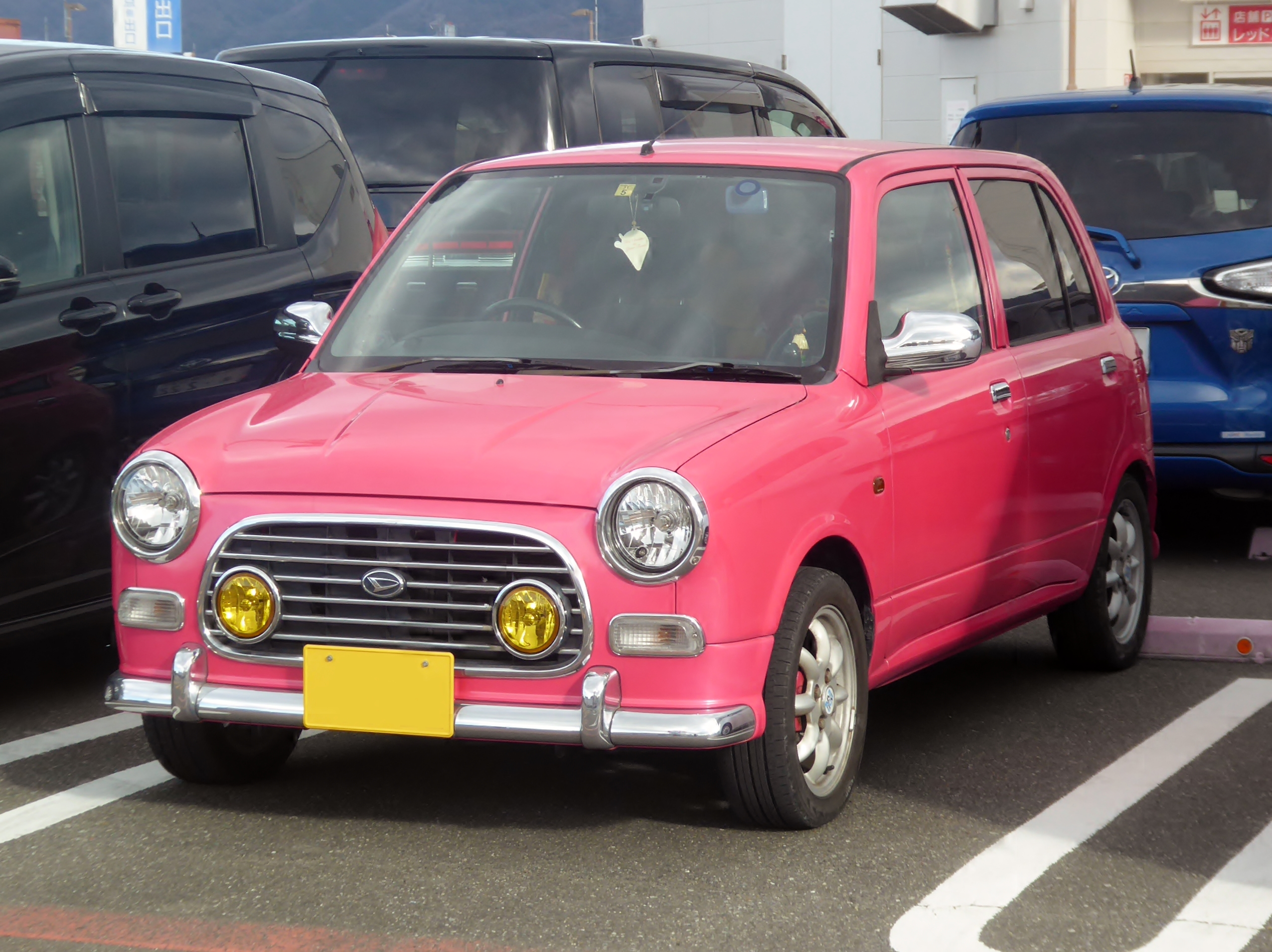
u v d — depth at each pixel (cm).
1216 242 800
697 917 373
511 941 359
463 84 883
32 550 542
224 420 447
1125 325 667
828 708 436
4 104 559
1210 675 616
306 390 468
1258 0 2755
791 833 429
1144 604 635
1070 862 411
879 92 2864
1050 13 2698
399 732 398
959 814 448
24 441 537
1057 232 620
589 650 391
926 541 483
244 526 410
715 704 392
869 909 379
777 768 412
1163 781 480
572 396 442
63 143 575
